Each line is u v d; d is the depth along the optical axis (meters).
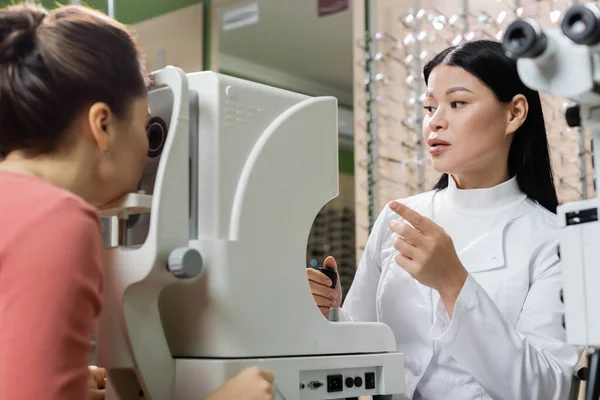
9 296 0.55
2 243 0.57
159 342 0.78
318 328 0.86
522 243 1.22
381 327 0.94
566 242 0.63
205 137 0.79
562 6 2.01
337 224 3.83
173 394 0.78
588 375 0.64
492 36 2.17
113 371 0.83
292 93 0.87
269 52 4.32
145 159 0.75
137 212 0.78
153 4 3.03
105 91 0.68
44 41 0.66
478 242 1.24
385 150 2.52
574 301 0.62
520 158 1.29
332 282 1.04
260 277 0.80
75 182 0.68
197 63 3.18
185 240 0.76
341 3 3.31
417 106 2.39
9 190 0.61
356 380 0.89
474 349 1.05
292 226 0.84
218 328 0.77
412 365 1.24
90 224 0.60
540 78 0.58
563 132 2.00
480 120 1.20
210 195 0.78
